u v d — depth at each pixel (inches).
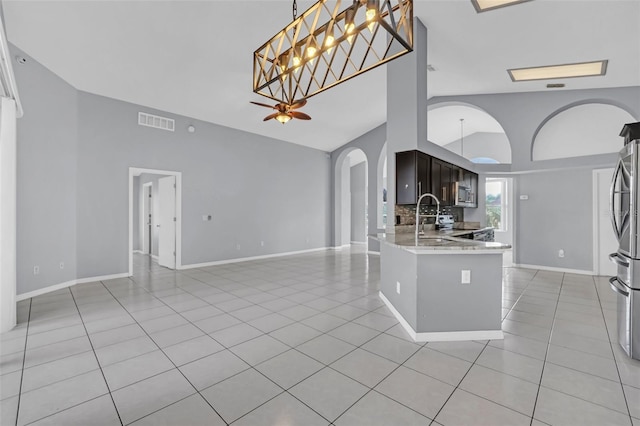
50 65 168.7
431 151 179.0
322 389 78.2
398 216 177.3
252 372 86.6
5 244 117.6
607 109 220.8
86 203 195.9
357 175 480.4
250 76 201.2
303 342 106.4
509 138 243.0
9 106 120.3
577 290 177.2
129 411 69.8
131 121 216.1
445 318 108.9
